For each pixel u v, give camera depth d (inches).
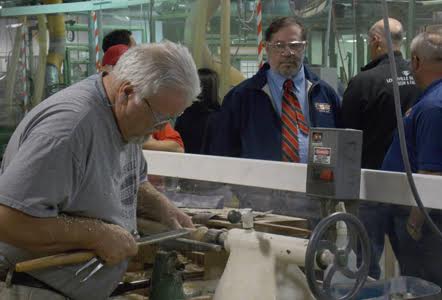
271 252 53.1
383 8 53.3
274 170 65.7
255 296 52.6
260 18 134.4
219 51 143.2
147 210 68.6
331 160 53.4
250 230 55.8
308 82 108.0
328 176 53.6
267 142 104.8
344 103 112.7
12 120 181.9
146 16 154.7
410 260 57.8
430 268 56.9
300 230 58.9
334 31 145.7
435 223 56.2
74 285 57.9
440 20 144.5
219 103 133.3
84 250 55.4
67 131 53.2
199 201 74.0
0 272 59.0
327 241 49.2
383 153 110.2
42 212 52.6
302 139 104.0
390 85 109.0
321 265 48.9
